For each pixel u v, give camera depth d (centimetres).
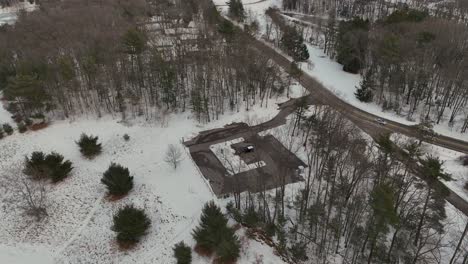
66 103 7725
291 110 7956
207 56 8562
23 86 6969
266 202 5334
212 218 4719
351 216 5075
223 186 5819
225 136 7125
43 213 5438
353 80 9169
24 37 9556
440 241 4562
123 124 7444
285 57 10262
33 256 4878
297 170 6134
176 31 10275
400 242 4772
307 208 5272
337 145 5888
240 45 8769
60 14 11225
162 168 6303
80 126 7400
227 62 8144
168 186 5903
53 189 5925
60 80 7488
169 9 12325
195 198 5616
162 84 7762
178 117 7719
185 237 5019
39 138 7094
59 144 6912
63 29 9906
